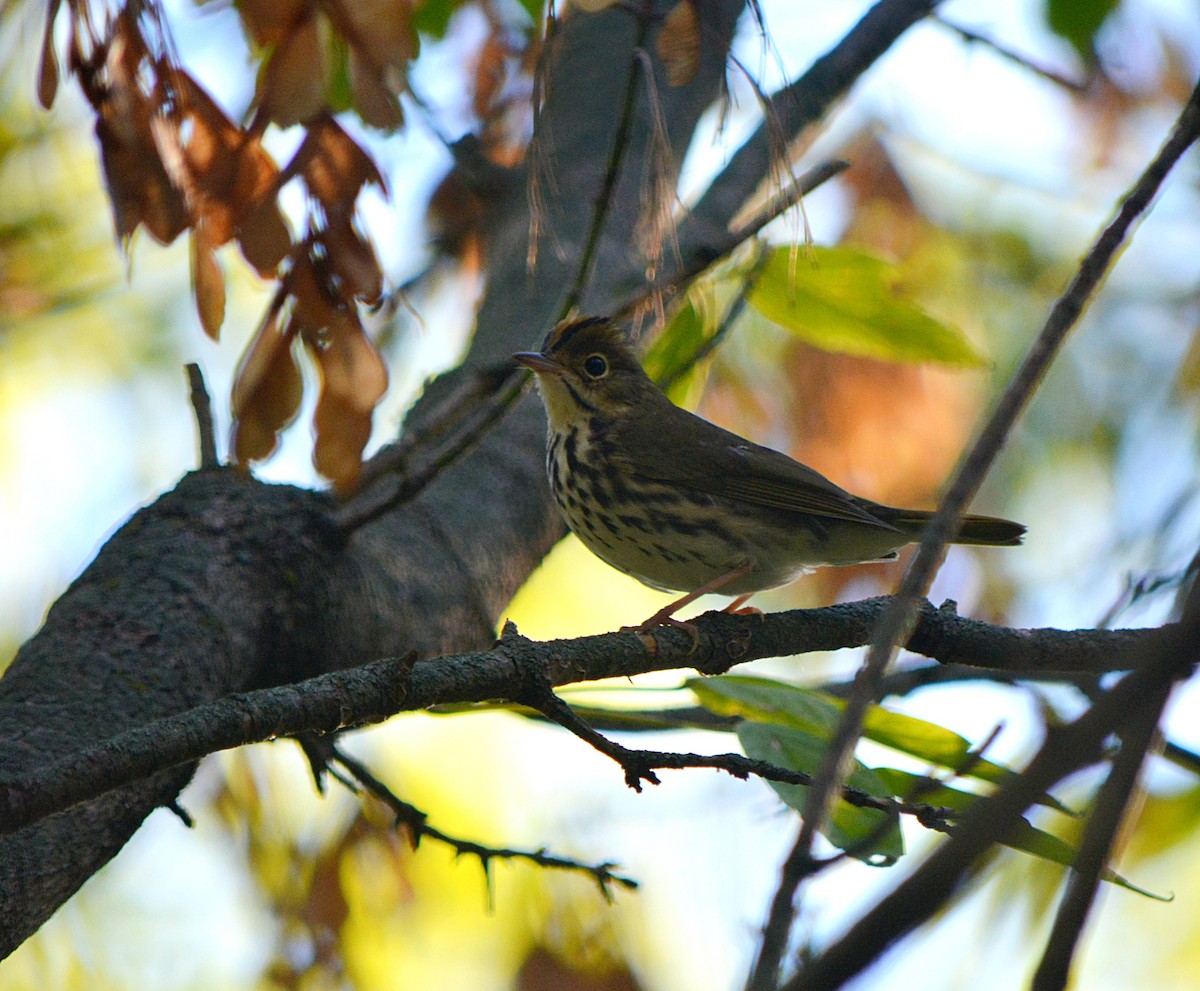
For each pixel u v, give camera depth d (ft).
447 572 30.27
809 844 14.24
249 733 21.08
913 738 28.25
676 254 30.50
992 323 50.49
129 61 21.93
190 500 27.27
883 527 39.04
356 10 21.63
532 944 39.40
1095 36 43.60
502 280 37.86
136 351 46.44
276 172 22.30
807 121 41.06
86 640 24.31
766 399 47.55
